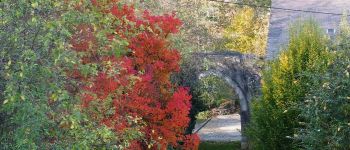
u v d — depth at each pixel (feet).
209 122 92.73
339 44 40.32
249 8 97.35
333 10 85.15
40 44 24.90
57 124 25.62
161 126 41.55
